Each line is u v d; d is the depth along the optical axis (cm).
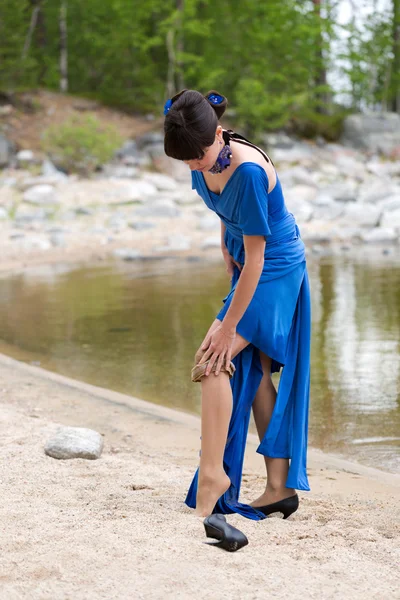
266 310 372
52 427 567
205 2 3077
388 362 804
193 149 341
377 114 3198
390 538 366
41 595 284
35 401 668
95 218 2066
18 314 1116
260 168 351
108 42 3122
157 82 3120
